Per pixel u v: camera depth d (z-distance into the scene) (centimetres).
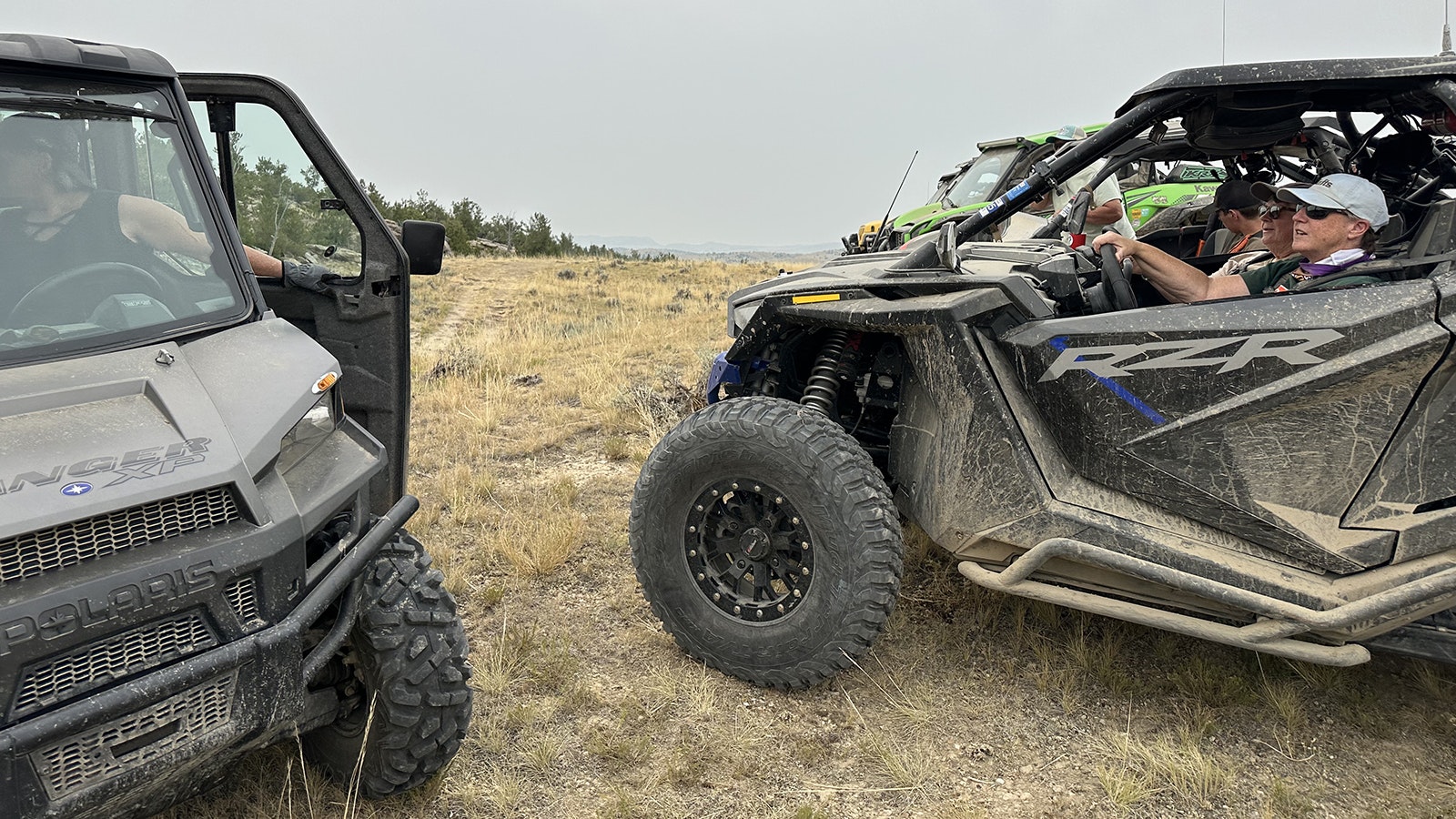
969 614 385
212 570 197
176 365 229
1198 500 288
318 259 376
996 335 307
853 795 279
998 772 290
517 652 354
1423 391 257
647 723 314
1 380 208
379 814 270
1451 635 279
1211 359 275
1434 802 270
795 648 317
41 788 175
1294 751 296
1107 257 322
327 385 249
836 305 333
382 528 247
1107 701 327
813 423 312
